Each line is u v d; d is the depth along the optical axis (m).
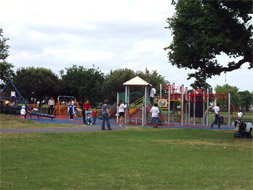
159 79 62.75
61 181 6.97
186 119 35.06
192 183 6.99
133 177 7.45
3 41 42.03
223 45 16.03
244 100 116.69
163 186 6.68
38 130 17.31
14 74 53.41
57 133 16.12
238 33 16.98
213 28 15.79
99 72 67.56
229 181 7.26
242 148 13.29
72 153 10.73
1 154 10.10
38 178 7.21
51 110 34.03
